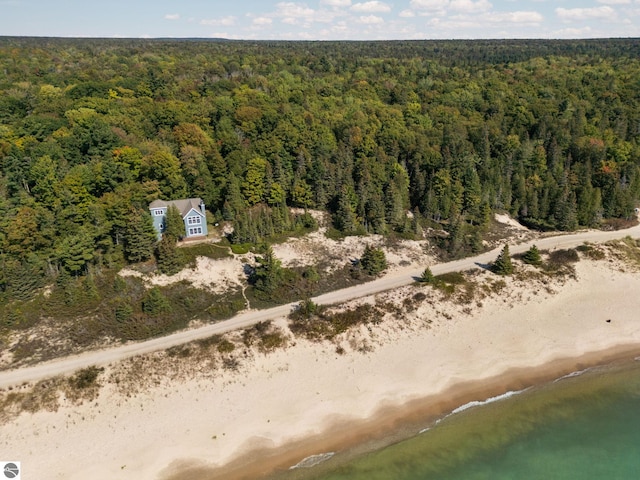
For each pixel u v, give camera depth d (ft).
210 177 283.18
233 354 187.73
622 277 246.88
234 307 214.48
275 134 323.37
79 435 156.46
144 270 230.68
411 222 289.12
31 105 362.12
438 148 339.16
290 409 168.14
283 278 233.14
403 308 217.97
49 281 214.69
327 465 148.46
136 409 165.58
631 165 329.52
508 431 161.38
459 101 434.30
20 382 171.22
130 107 363.97
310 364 187.42
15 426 157.79
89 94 395.14
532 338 206.18
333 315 210.18
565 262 255.09
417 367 188.75
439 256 266.57
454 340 203.51
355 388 177.88
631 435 159.94
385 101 453.17
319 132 338.34
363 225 285.84
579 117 381.81
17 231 209.56
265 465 148.56
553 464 148.56
